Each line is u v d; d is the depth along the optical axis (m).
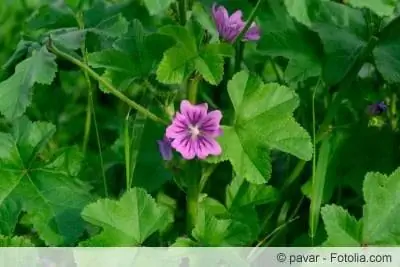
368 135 0.86
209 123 0.75
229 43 0.81
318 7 0.73
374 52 0.82
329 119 0.84
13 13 1.07
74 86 0.99
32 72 0.77
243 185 0.83
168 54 0.75
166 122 0.78
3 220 0.79
